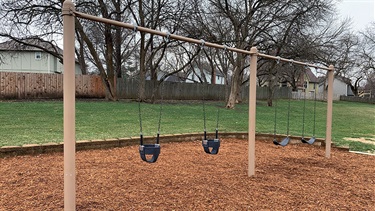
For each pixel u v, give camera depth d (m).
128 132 5.67
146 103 14.23
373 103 33.81
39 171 3.27
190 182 3.11
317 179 3.43
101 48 21.94
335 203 2.65
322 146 5.77
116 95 15.33
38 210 2.24
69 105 2.08
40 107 9.62
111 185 2.91
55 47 16.67
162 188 2.88
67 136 2.10
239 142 5.82
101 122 7.00
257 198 2.70
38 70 21.38
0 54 17.86
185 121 8.05
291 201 2.66
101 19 2.33
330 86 4.78
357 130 8.75
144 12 14.27
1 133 4.96
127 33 19.17
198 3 13.18
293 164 4.18
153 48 16.39
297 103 22.81
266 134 6.23
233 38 14.52
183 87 19.41
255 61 3.49
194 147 5.10
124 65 28.98
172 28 13.89
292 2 11.91
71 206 2.14
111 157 4.08
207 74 33.47
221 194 2.77
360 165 4.27
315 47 13.24
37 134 4.97
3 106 9.53
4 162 3.58
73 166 2.13
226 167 3.82
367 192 3.00
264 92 25.14
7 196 2.51
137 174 3.33
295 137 6.05
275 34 13.48
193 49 17.80
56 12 11.72
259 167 3.93
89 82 15.28
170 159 4.14
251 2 12.70
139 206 2.40
